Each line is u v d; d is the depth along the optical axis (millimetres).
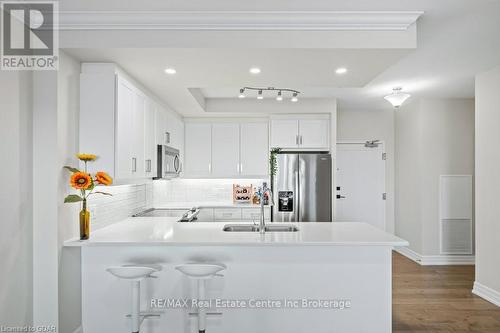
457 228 5113
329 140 5023
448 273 4688
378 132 6047
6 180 2109
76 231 2611
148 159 3461
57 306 2354
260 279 2602
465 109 5113
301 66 2836
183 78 3184
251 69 2912
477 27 2615
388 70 3691
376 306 2607
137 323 2340
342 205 6027
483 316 3311
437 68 3629
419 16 2430
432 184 5094
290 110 5000
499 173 3529
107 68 2727
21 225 2252
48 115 2379
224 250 2600
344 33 2447
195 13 2391
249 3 2281
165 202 5285
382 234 2715
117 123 2660
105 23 2418
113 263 2600
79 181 2340
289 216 4797
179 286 2596
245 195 5438
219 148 5344
